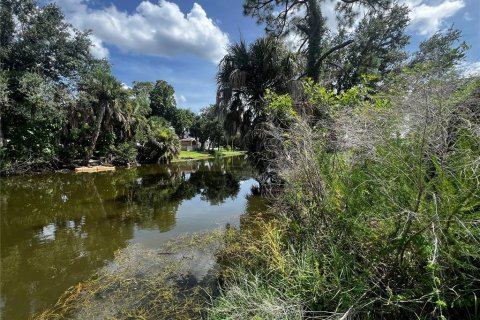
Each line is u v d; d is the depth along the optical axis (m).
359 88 3.54
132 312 2.76
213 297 2.94
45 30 15.22
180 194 8.95
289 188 2.81
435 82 2.03
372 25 10.84
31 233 5.23
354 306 1.75
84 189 9.87
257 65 8.14
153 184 11.08
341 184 2.22
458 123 1.76
